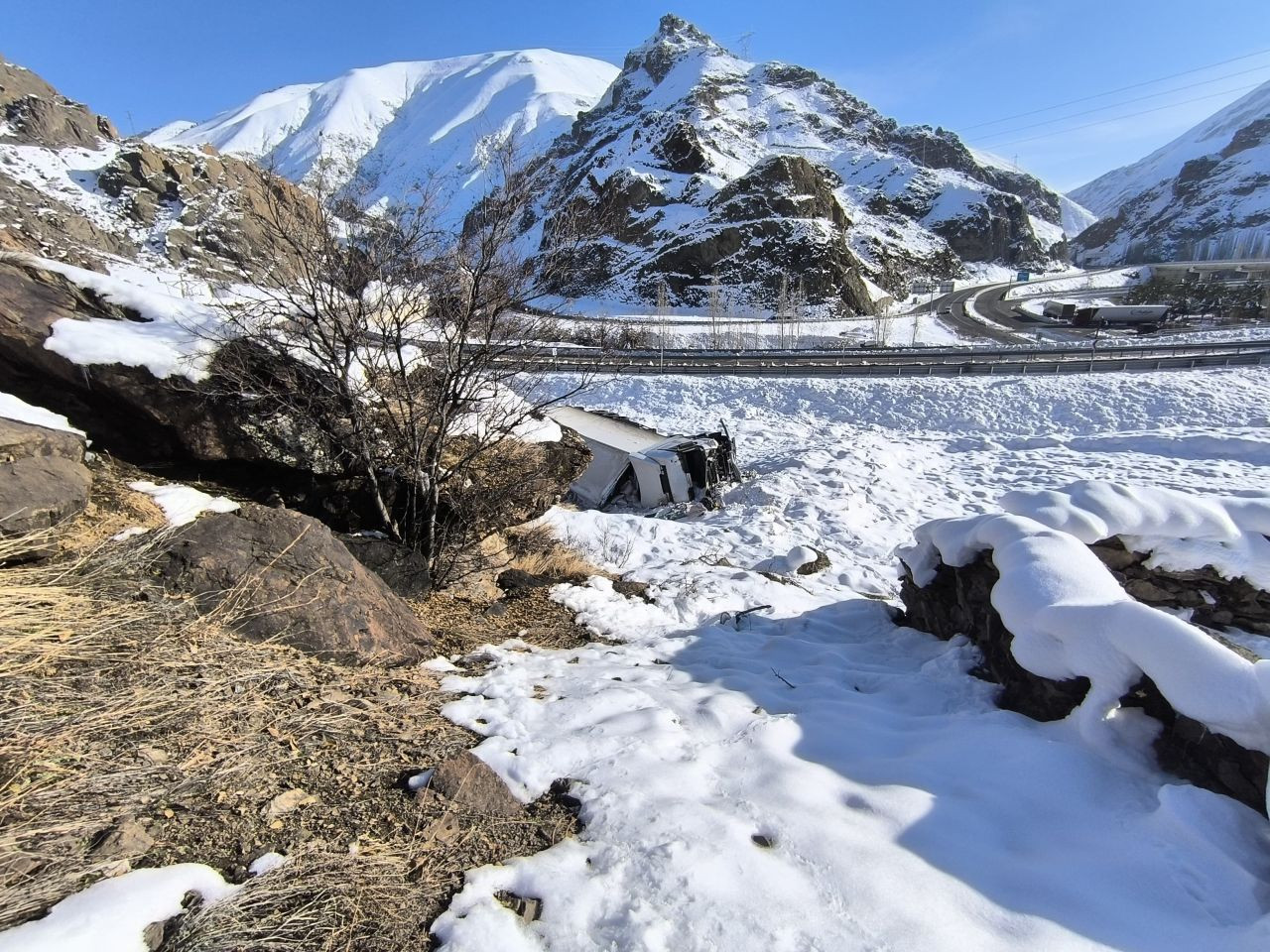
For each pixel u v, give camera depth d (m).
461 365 4.96
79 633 2.78
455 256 4.77
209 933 1.77
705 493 14.58
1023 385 24.27
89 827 2.03
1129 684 2.88
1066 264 134.38
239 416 4.82
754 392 27.94
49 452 3.79
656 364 31.72
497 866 2.18
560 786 2.63
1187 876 2.15
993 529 4.00
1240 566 4.70
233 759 2.46
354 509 5.50
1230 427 18.39
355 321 4.65
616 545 9.12
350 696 3.08
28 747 2.24
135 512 3.80
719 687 3.84
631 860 2.19
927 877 2.16
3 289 4.45
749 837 2.33
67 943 1.61
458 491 5.74
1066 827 2.45
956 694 3.69
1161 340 46.62
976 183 131.75
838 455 16.59
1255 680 2.47
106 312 4.91
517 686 3.55
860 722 3.38
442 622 4.59
